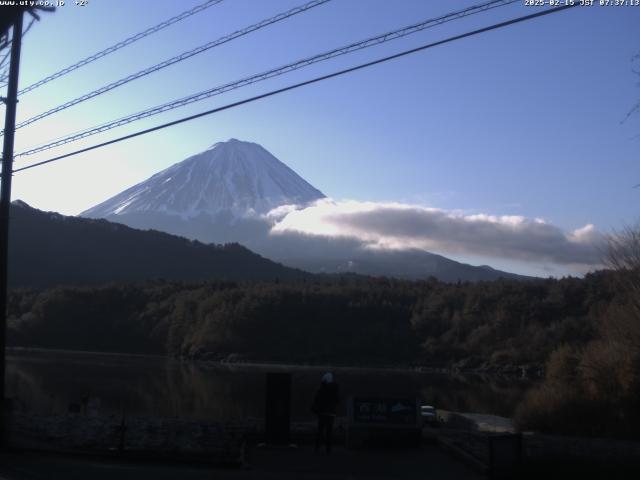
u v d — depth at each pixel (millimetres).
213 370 87000
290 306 112812
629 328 33000
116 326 121500
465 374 88312
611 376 31359
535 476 14039
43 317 120688
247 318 109750
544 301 97375
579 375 33250
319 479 12867
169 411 47844
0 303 16516
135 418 20594
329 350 104375
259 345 106938
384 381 78875
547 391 31969
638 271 35094
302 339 106438
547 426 30266
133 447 15523
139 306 125875
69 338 118688
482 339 97875
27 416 19469
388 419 16984
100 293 127625
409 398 17234
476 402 60031
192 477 12625
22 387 59312
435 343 102375
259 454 15516
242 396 60625
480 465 14055
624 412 29453
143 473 12898
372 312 112000
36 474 12500
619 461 15805
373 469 14180
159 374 79500
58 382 65750
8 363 84875
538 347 89000
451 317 106438
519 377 84562
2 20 15578
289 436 16484
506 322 97312
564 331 86500
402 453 16312
